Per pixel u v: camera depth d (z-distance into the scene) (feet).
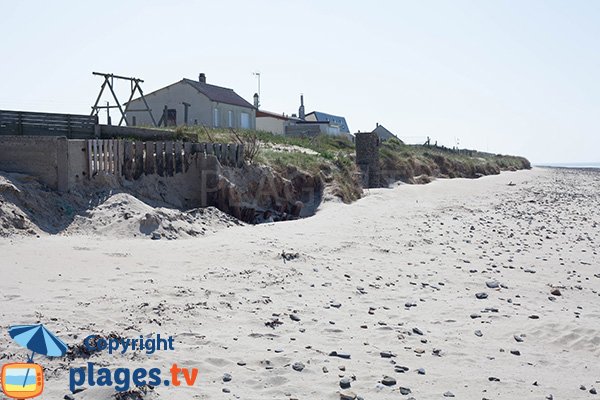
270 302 25.96
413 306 27.71
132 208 41.98
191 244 36.88
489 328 24.58
